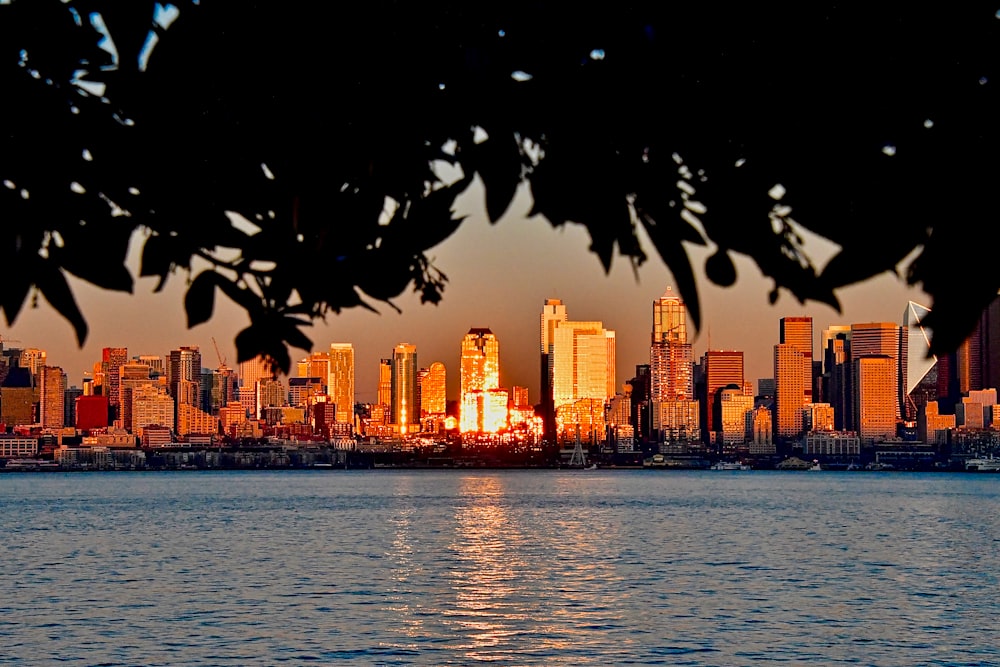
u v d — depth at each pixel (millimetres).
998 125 4266
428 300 5348
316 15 4805
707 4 4387
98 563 115125
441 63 4707
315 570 107688
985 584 98375
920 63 4309
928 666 62406
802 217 4422
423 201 4984
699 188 4527
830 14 4375
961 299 4242
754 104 4426
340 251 5129
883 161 4355
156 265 5121
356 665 61969
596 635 71125
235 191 5105
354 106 4844
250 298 5223
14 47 4930
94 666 61594
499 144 4625
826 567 112750
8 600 86250
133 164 4988
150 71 4953
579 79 4523
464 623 75188
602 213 4500
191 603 84250
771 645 68250
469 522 186125
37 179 4895
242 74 4930
